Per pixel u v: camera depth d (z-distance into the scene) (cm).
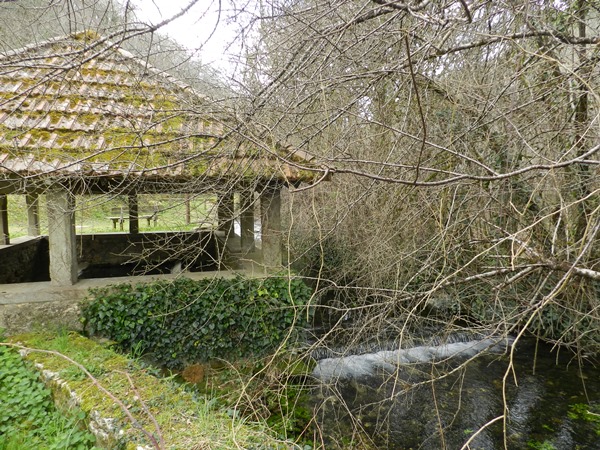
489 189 421
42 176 446
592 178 391
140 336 554
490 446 513
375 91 459
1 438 354
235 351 584
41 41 412
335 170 254
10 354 458
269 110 393
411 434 534
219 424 331
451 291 509
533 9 399
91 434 342
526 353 768
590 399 614
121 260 896
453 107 421
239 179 419
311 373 625
